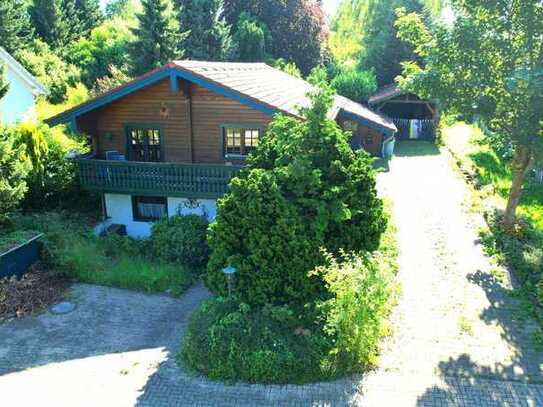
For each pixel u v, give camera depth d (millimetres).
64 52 51469
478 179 23500
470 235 16703
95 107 16812
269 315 10492
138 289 14102
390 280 11359
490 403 8953
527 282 12992
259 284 10742
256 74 22734
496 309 12125
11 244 14312
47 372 10281
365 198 11430
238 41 46688
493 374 9750
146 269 14664
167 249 15492
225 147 17484
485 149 30859
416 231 17109
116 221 18438
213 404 9070
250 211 10445
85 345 11336
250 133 17094
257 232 10500
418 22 16125
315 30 51844
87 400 9289
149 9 38438
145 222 18219
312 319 10586
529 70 13125
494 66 15031
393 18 47844
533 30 14398
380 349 10508
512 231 16172
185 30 42656
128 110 17875
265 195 10477
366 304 9664
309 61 51969
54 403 9242
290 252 10508
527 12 14180
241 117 16969
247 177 11164
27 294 13367
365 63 49844
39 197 18422
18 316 12633
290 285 10766
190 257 15430
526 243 15523
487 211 18234
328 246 11188
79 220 18391
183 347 10586
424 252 15375
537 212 19234
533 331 11195
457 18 14805
